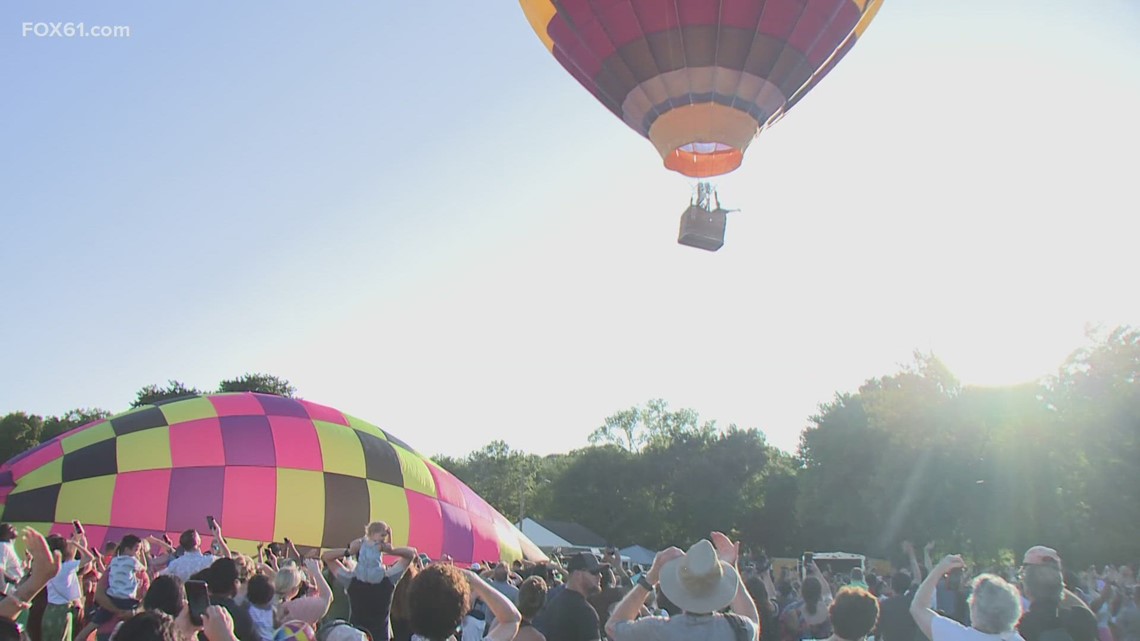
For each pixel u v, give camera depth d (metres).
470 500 22.61
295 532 18.14
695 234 19.11
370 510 19.31
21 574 9.28
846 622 4.62
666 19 17.59
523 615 5.86
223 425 18.84
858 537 43.03
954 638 4.63
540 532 60.97
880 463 41.22
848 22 18.19
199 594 4.61
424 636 3.69
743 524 62.47
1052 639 5.55
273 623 5.94
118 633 3.33
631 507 65.38
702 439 68.38
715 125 18.31
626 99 19.06
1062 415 35.16
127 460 17.48
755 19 17.53
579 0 18.09
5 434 51.78
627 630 4.24
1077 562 34.84
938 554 39.19
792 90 18.81
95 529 16.55
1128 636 9.44
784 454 68.69
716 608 4.21
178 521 17.20
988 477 36.03
